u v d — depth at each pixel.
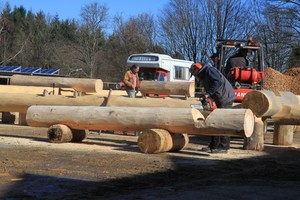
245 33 45.34
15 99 15.20
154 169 8.62
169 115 10.35
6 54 58.44
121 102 14.55
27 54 60.88
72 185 7.18
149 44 58.59
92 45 63.12
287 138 13.13
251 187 7.33
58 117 11.70
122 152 10.59
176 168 8.80
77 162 9.13
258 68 15.37
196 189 7.11
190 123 10.09
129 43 59.97
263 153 11.21
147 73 27.08
